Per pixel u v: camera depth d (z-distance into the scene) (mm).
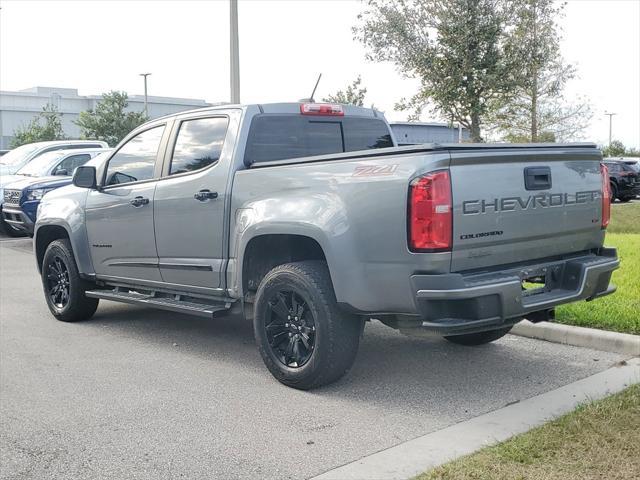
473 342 6461
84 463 4207
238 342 7012
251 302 5898
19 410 5105
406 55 16047
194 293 6414
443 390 5371
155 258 6676
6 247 15211
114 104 37000
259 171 5629
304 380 5332
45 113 41875
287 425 4738
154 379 5801
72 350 6758
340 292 4984
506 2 15688
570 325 6621
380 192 4734
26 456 4324
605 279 5402
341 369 5270
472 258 4676
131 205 6828
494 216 4734
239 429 4684
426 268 4547
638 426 4312
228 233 5906
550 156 5078
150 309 8750
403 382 5586
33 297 9586
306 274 5230
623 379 5406
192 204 6172
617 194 27422
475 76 15734
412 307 4695
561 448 4039
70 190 7941
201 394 5402
